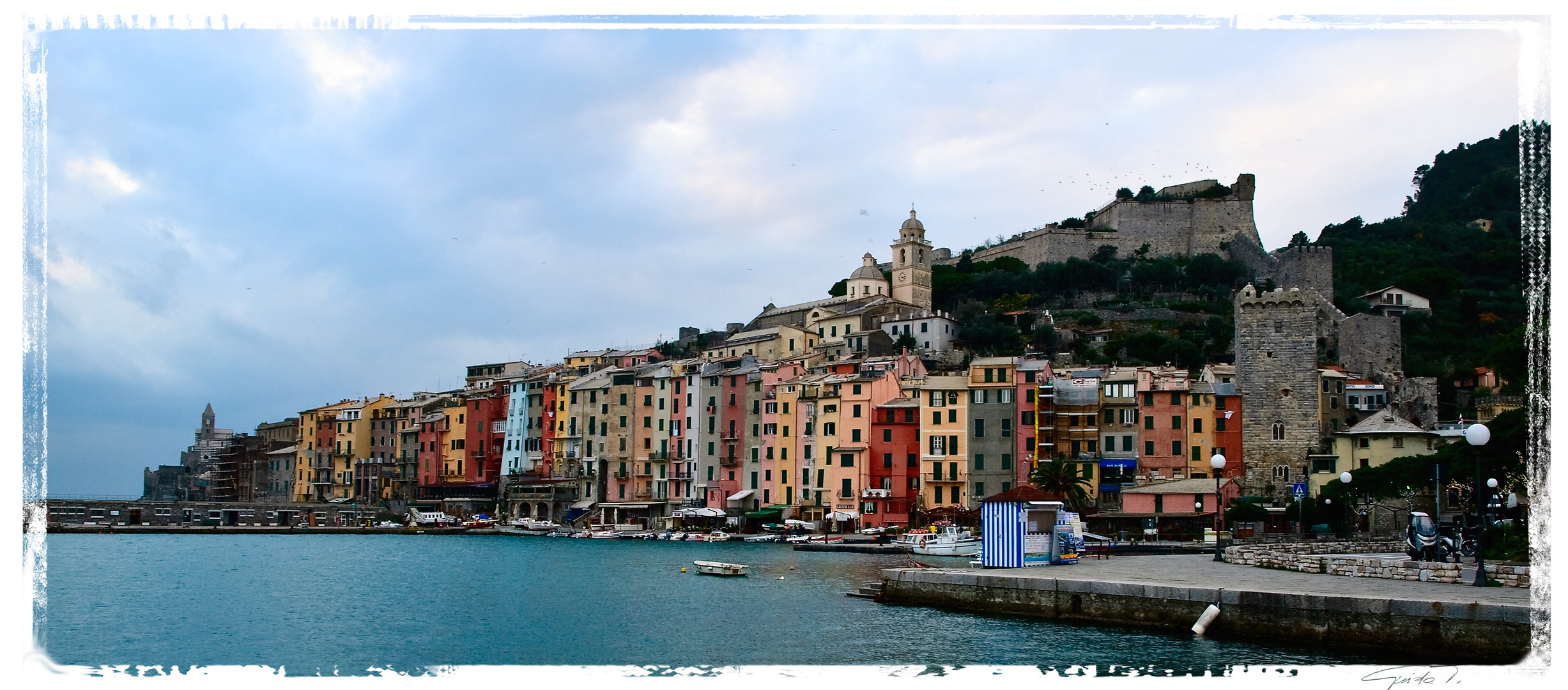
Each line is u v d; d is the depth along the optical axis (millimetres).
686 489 190625
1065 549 85188
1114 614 59938
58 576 104312
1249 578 63750
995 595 66812
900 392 172375
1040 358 196250
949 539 127000
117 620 74625
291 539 177750
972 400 161375
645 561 125938
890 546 140750
